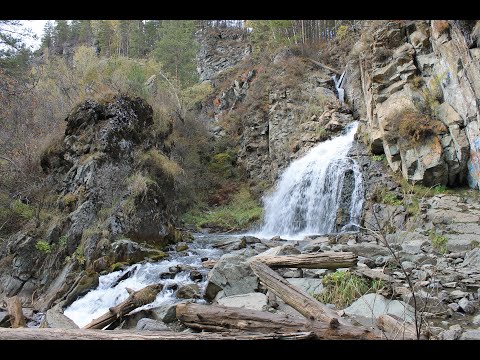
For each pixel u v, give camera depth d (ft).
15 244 28.81
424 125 39.01
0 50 54.13
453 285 18.98
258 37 105.60
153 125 45.70
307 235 43.93
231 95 88.74
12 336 10.82
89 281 25.46
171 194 42.93
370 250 26.35
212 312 13.44
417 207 35.73
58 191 34.91
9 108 50.57
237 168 67.05
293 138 59.67
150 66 81.25
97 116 38.45
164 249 34.42
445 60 40.09
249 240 37.35
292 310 17.02
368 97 48.85
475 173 36.06
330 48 79.56
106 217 31.96
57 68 83.10
